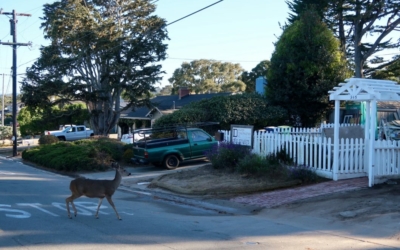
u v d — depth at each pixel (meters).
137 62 39.72
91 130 47.44
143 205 13.00
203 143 21.45
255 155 16.19
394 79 34.44
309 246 8.16
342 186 13.30
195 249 7.85
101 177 20.22
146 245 8.09
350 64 31.86
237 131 17.91
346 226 9.68
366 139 14.48
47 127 43.31
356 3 29.27
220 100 27.66
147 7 40.44
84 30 37.69
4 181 18.02
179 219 10.77
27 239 8.44
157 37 40.25
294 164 15.59
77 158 22.20
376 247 8.10
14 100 35.09
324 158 14.70
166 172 20.02
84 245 8.03
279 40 28.48
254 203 12.49
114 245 8.06
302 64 26.58
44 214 11.02
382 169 13.41
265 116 27.16
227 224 10.15
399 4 28.89
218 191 14.09
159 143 20.89
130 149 23.81
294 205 11.81
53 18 37.41
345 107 28.30
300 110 27.62
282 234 9.13
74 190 10.47
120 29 39.38
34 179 19.17
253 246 8.11
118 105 41.03
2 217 10.57
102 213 11.34
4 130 51.69
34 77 38.72
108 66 38.84
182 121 26.59
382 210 10.44
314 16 27.30
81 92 38.88
